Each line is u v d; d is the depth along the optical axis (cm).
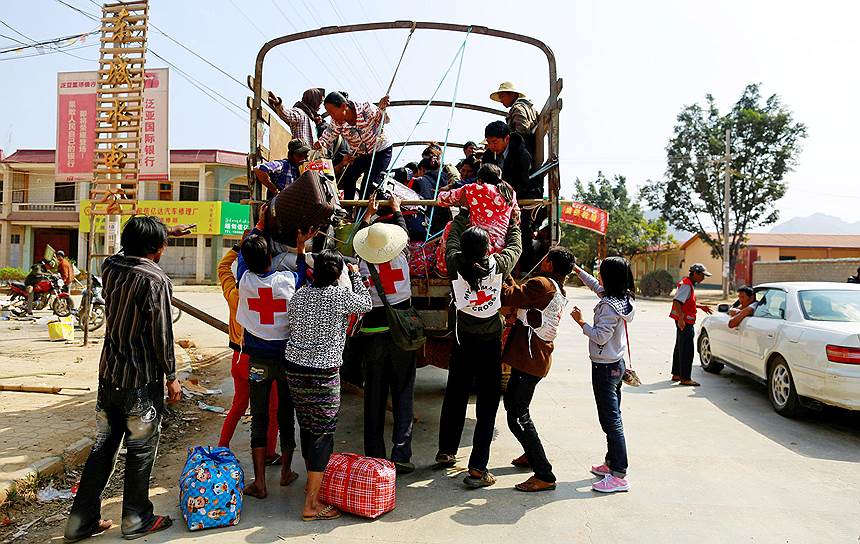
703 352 909
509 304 425
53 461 432
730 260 3388
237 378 441
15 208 3088
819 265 2375
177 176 3114
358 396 707
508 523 371
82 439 481
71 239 3228
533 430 425
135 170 983
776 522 376
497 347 430
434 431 571
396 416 451
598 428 584
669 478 452
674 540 350
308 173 398
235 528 360
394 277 436
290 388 378
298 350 373
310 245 457
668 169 3397
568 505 399
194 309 703
